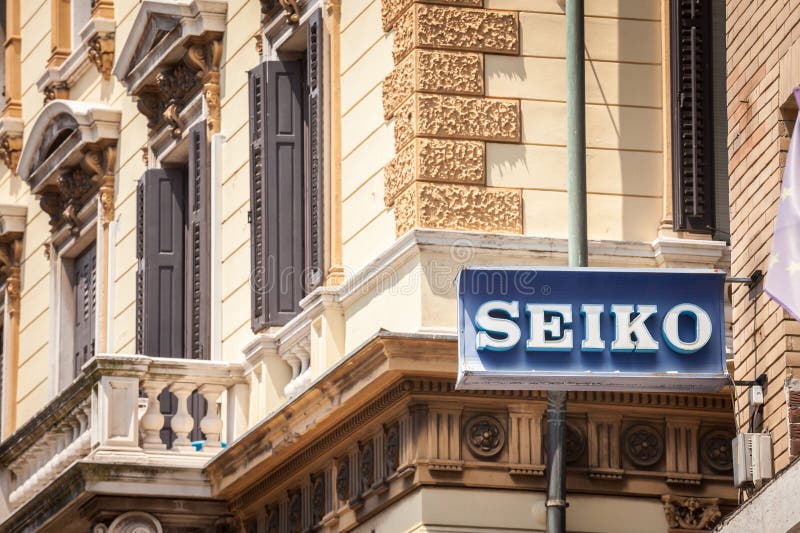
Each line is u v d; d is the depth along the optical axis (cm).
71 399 4056
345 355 3481
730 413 3444
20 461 4388
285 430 3628
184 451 3944
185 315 4384
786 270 2875
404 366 3300
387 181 3538
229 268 4172
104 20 4869
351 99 3706
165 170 4453
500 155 3491
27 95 5394
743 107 3089
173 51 4356
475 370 3158
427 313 3378
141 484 3888
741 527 2870
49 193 5044
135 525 3925
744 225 3069
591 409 3409
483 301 3191
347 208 3691
